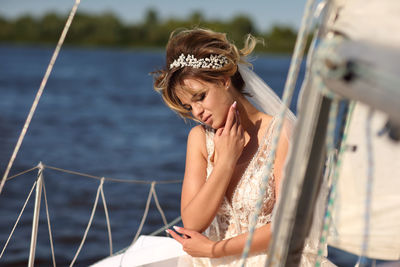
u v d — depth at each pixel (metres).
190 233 2.01
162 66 2.15
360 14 1.09
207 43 2.00
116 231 7.39
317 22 1.14
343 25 1.09
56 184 10.13
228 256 2.01
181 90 2.04
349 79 0.90
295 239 1.22
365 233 1.28
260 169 2.04
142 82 44.19
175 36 2.08
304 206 1.20
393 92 0.81
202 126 2.29
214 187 1.99
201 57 1.99
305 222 1.22
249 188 2.03
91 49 124.19
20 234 7.14
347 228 1.30
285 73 59.44
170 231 2.06
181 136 17.92
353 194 1.28
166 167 12.80
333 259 5.52
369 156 1.20
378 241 1.27
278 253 1.21
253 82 2.16
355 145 1.24
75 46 123.19
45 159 12.97
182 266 2.17
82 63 71.00
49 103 26.36
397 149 1.19
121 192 9.59
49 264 6.20
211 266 2.03
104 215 8.13
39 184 2.22
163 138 17.41
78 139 16.50
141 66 68.31
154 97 32.12
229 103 2.07
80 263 6.27
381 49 0.87
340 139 1.28
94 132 18.17
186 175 2.22
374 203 1.25
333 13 1.13
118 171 12.12
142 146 15.77
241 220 2.06
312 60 1.09
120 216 8.08
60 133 17.48
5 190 9.46
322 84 0.98
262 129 2.12
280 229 1.19
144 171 12.26
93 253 6.60
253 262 1.92
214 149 2.18
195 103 2.05
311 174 1.18
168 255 2.23
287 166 1.16
